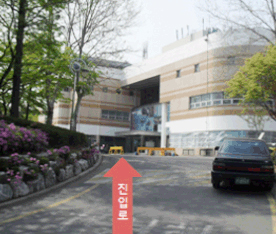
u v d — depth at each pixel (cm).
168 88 4178
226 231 520
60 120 5062
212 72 3394
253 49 2006
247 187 959
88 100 5025
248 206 706
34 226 548
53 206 709
